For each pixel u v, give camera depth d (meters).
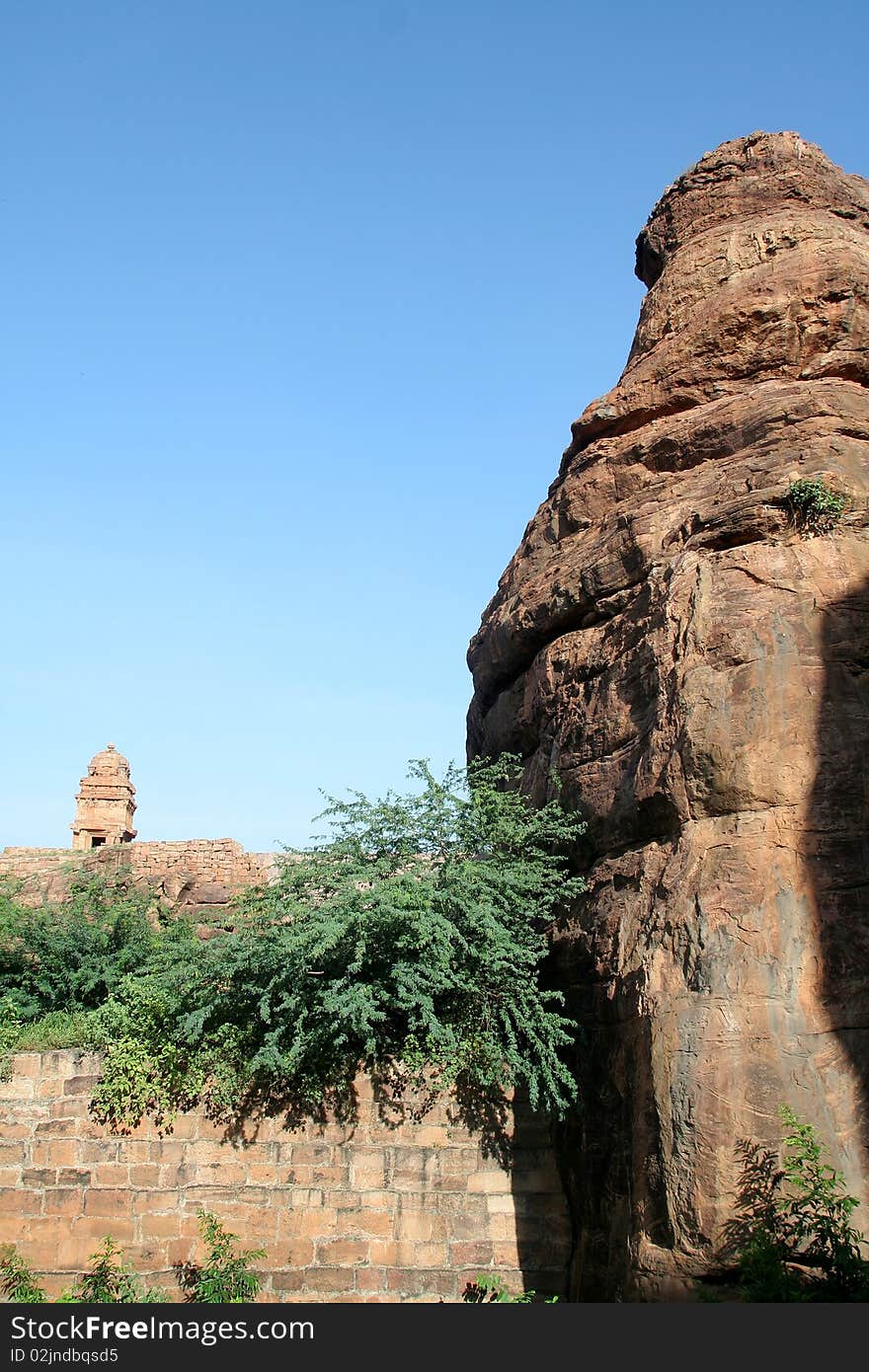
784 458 11.90
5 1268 11.70
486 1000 12.84
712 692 10.83
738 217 14.94
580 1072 12.20
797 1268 9.03
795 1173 9.23
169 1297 11.81
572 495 14.32
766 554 11.38
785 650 10.80
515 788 14.90
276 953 12.70
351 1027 12.27
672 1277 9.45
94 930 16.66
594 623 13.57
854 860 10.25
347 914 12.61
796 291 13.28
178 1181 12.23
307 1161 12.41
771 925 10.02
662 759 11.11
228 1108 12.52
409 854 13.71
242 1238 12.10
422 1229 12.27
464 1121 12.72
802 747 10.55
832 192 15.10
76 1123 12.32
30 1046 12.88
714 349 13.50
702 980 9.98
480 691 16.69
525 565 15.23
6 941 16.42
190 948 13.38
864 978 9.94
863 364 12.99
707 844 10.55
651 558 12.57
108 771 26.11
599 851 12.48
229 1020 13.01
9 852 22.67
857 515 11.55
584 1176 11.81
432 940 12.52
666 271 15.00
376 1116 12.63
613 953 11.27
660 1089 9.91
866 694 10.78
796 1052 9.63
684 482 12.91
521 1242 12.31
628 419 14.04
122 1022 12.70
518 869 13.02
